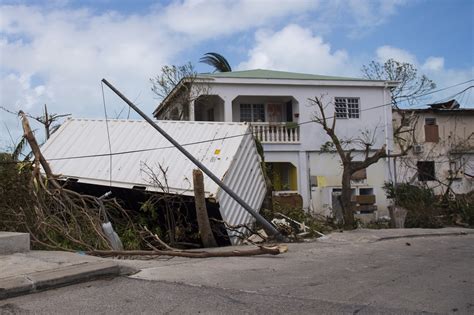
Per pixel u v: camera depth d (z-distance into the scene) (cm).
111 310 538
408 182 2434
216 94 2331
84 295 593
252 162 1516
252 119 2527
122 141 1459
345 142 2373
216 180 1230
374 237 1416
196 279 698
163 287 639
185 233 1319
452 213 2100
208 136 1456
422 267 873
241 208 1401
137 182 1334
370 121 2508
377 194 2467
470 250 1163
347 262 923
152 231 1291
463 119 2998
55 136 1486
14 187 1133
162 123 1523
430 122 2964
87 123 1533
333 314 539
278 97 2503
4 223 1059
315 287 672
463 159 2938
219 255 945
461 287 693
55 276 629
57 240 1020
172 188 1313
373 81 2508
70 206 1123
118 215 1283
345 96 2488
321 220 1884
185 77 2280
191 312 537
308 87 2452
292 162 2406
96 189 1416
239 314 533
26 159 1312
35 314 521
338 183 2436
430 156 2891
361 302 593
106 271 687
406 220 1992
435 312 557
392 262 934
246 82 2358
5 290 573
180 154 1401
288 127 2402
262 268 820
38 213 1049
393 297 623
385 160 2505
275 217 1587
